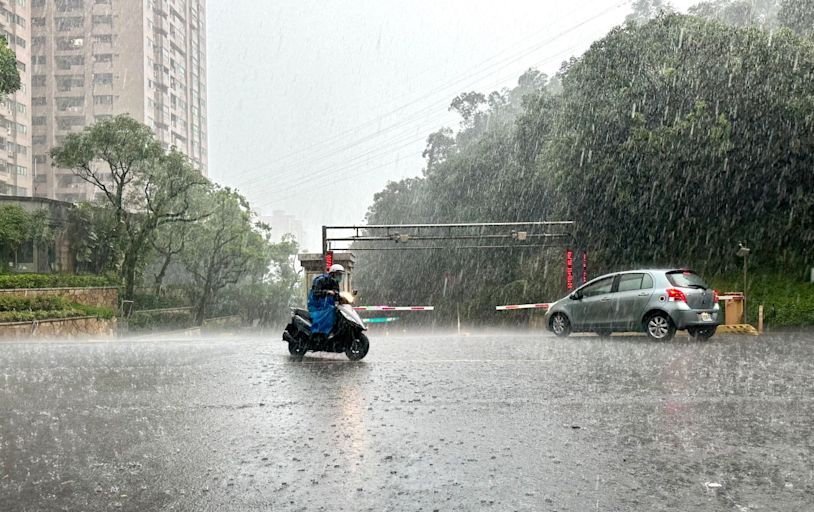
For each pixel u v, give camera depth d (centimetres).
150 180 3712
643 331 1403
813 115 2061
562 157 2567
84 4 8100
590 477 438
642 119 2255
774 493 406
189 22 9631
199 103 10056
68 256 3972
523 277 3634
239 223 4462
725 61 2188
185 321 4531
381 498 399
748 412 626
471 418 609
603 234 2711
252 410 653
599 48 2525
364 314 4447
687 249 2536
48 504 394
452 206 4388
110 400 708
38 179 7938
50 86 8069
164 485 427
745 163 2253
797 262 2267
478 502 392
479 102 5662
